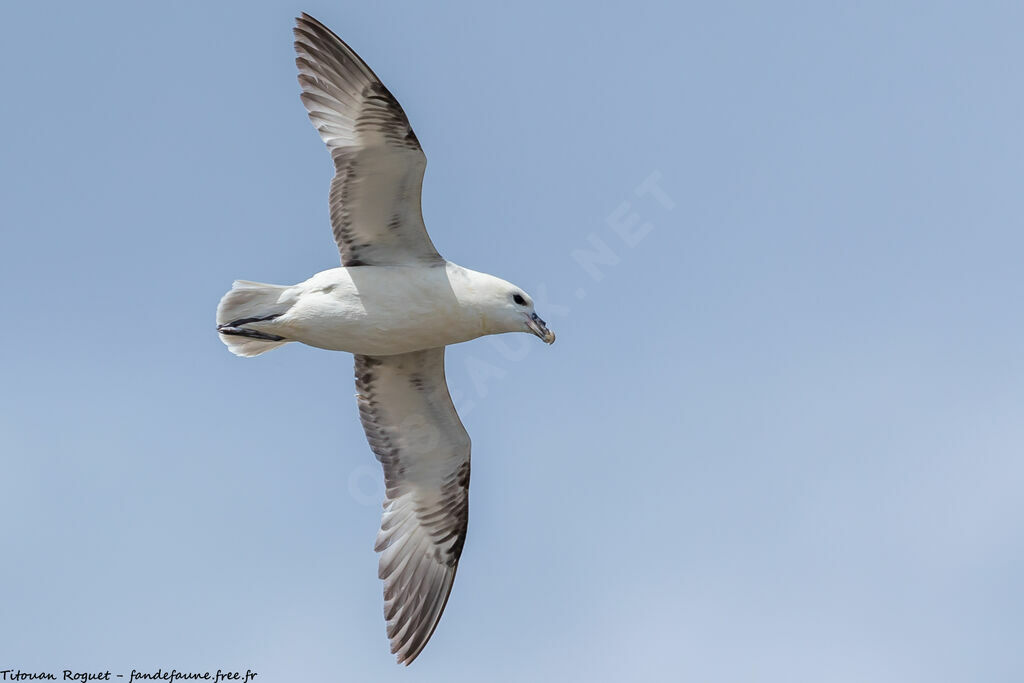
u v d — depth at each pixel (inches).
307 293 622.5
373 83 598.5
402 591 706.8
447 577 717.9
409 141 600.7
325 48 612.7
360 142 608.7
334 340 628.4
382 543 707.4
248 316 628.4
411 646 701.3
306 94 617.3
